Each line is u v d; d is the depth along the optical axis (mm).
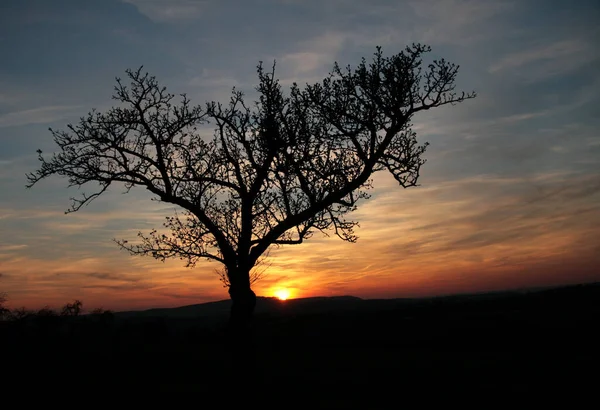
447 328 40656
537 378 20469
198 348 34844
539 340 33500
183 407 16391
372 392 18672
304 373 24391
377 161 16844
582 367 22547
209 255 17469
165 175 16719
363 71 16891
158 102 17109
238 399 16031
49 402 17766
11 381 21281
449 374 22734
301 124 17078
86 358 27188
